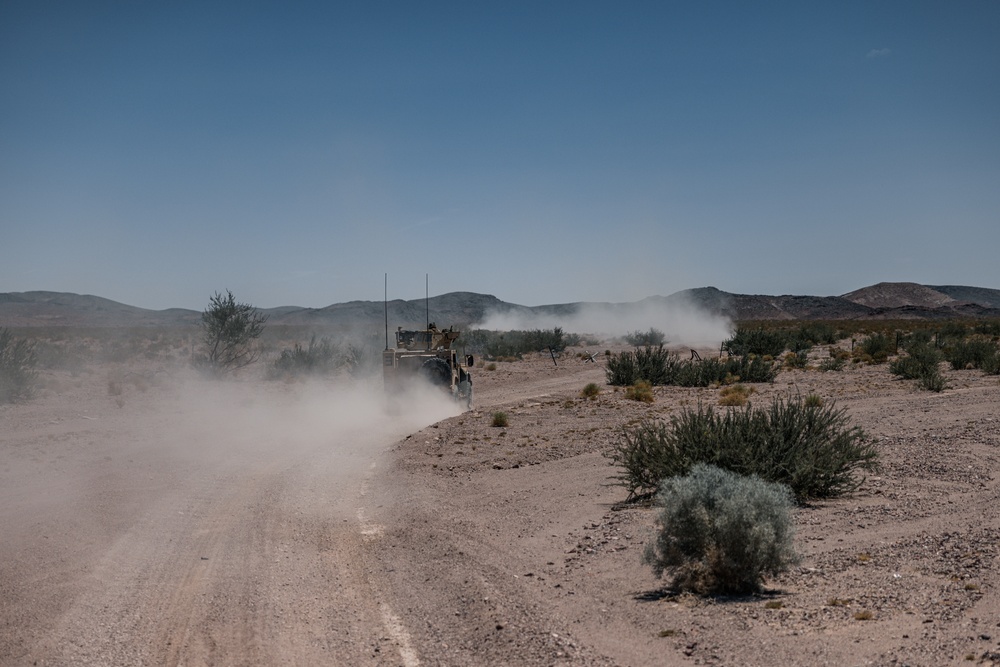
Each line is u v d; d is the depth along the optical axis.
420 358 28.08
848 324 135.62
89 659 7.36
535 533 12.16
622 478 14.33
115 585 9.58
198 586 9.62
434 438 20.95
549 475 16.38
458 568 10.38
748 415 14.65
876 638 7.07
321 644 7.82
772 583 9.12
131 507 13.57
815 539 10.91
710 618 7.95
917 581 8.77
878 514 12.06
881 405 25.59
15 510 13.12
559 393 34.41
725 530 8.80
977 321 134.12
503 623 8.16
